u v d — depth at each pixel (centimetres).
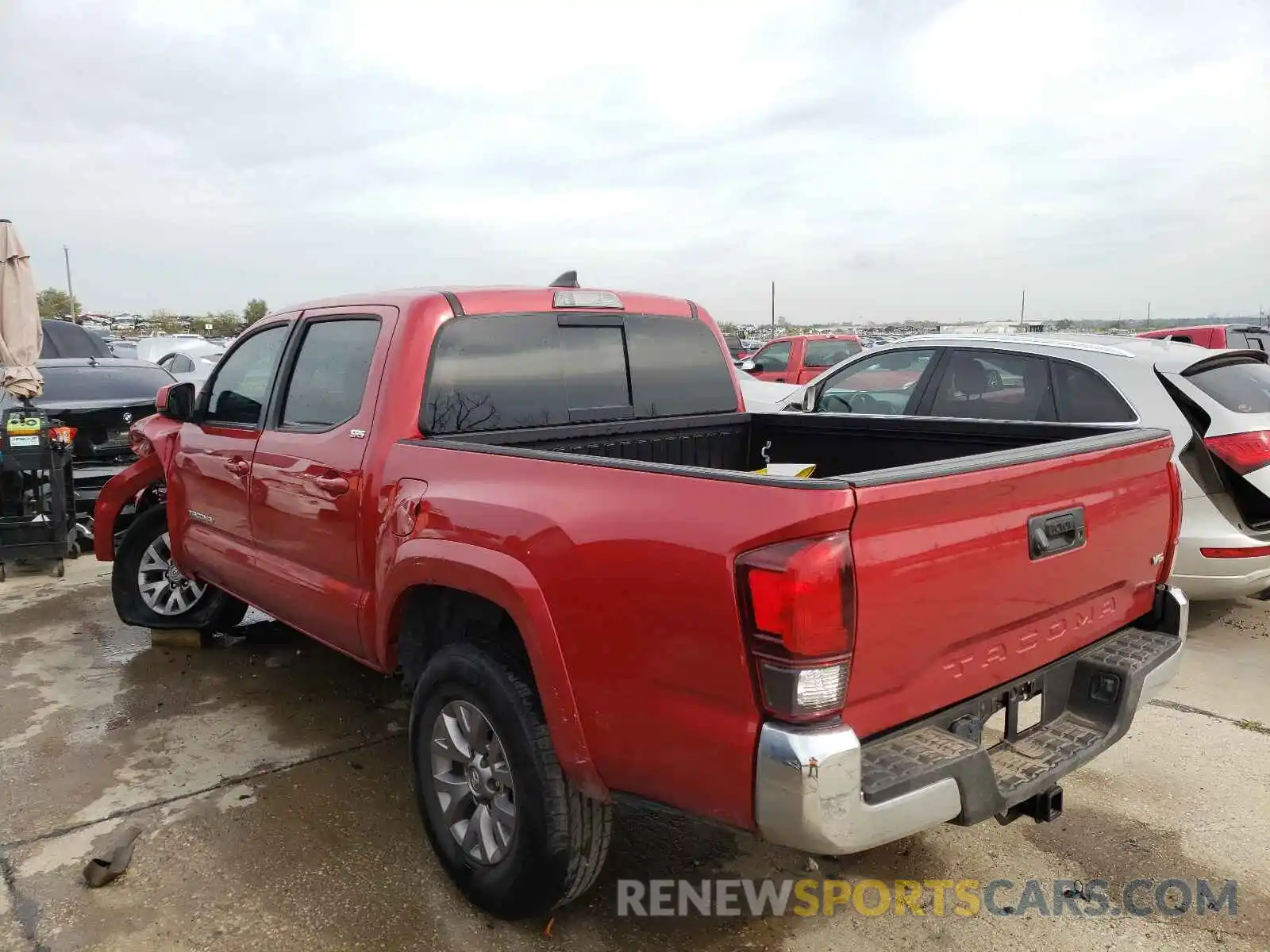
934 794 211
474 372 346
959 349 605
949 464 223
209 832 330
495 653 269
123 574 523
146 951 267
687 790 219
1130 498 281
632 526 224
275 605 405
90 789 362
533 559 248
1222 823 338
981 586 230
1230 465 480
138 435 523
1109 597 281
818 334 1516
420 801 301
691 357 431
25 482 675
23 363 668
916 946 271
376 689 468
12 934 274
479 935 274
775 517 199
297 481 368
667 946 271
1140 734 411
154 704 448
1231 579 488
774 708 199
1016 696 255
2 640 545
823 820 195
